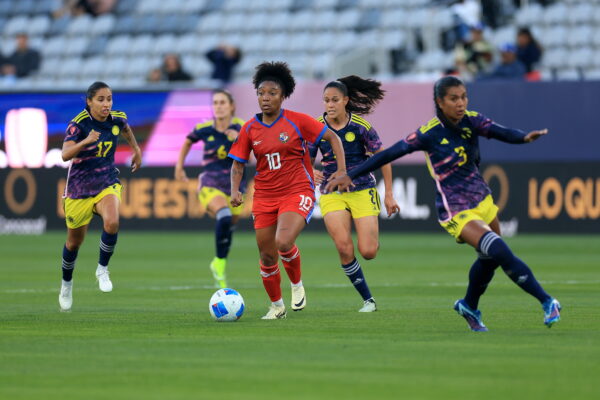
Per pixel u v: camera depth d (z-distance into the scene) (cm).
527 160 8031
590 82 7944
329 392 2119
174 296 4347
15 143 8669
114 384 2212
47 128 8606
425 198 8212
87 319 3450
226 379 2267
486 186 3000
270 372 2350
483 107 8088
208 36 10912
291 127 3384
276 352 2647
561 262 6106
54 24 11562
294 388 2161
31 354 2627
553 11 9700
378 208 3788
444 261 6269
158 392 2123
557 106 7988
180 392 2123
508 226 8056
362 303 4034
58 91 8581
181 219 8488
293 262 3606
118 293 4481
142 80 10869
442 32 9719
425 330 3106
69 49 11269
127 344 2806
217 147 5094
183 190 8469
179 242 7719
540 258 6375
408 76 9544
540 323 3275
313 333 3042
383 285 4834
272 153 3384
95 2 11500
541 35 9625
